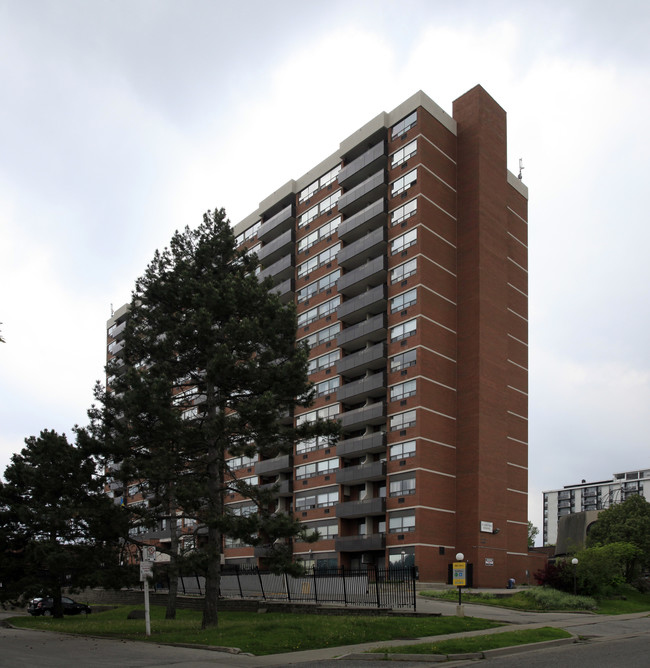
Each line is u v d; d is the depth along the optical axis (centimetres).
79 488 3497
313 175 7300
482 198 6144
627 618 3312
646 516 6334
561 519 7700
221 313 3081
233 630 2477
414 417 5512
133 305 3309
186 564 2722
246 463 7231
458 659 1917
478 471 5484
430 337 5703
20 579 4372
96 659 1914
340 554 5822
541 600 3850
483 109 6369
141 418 3062
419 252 5806
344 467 6131
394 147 6309
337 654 1983
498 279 6156
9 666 1738
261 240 7888
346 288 6481
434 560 5247
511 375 6494
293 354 3162
